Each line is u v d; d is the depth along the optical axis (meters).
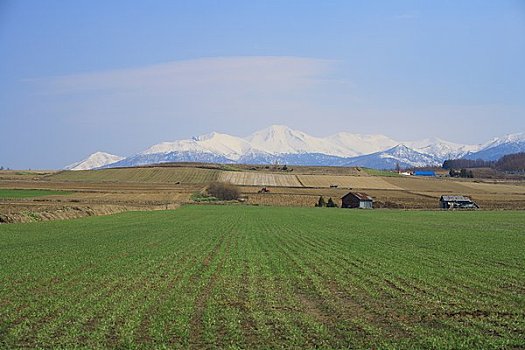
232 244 43.56
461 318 18.12
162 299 21.11
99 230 57.47
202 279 25.89
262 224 69.62
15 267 29.88
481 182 198.75
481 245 43.03
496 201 136.50
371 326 17.00
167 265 30.84
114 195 136.50
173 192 152.00
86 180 193.62
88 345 15.07
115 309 19.31
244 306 20.03
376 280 25.70
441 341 15.23
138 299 21.05
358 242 45.69
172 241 45.91
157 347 14.84
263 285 24.38
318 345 15.08
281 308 19.70
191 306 19.73
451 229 61.81
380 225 68.94
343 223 72.81
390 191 163.88
